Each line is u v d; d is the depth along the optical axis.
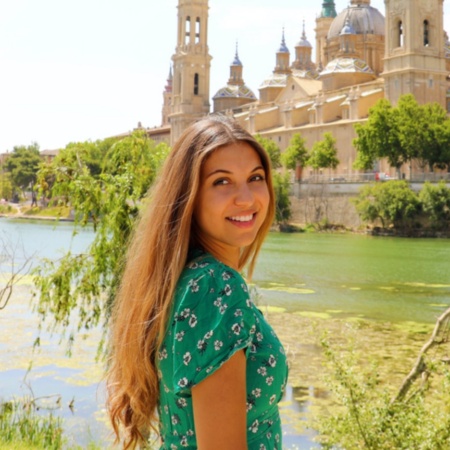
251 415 2.88
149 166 12.74
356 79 117.25
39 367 18.00
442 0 100.06
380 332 24.72
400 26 102.06
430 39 100.25
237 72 152.38
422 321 27.23
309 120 115.75
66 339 21.14
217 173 3.08
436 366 10.33
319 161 100.25
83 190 12.41
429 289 36.88
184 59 142.88
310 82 124.69
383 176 95.44
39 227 87.69
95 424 13.30
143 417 3.19
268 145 108.44
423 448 8.53
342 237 82.94
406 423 8.99
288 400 15.54
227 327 2.71
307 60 156.38
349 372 9.53
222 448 2.63
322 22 160.12
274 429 2.97
